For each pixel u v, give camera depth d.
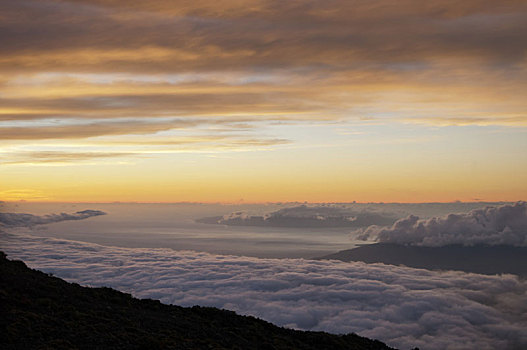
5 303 31.14
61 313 31.28
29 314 29.03
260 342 35.41
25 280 38.12
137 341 27.61
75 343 25.88
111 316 33.31
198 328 35.19
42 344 24.84
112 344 26.58
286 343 36.94
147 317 35.81
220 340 32.66
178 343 29.11
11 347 24.05
